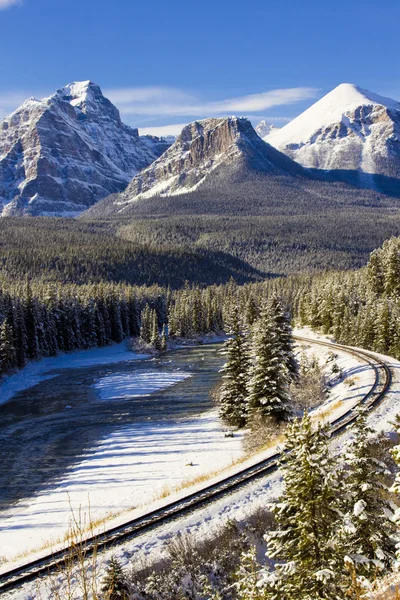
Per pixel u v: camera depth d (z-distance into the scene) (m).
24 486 31.92
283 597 10.71
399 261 89.44
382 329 68.38
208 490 22.55
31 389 68.69
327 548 10.95
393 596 7.79
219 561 16.61
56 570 16.42
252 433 35.47
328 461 11.65
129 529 19.17
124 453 37.22
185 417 47.50
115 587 13.60
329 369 55.78
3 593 15.45
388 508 12.66
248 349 43.22
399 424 13.46
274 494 20.97
